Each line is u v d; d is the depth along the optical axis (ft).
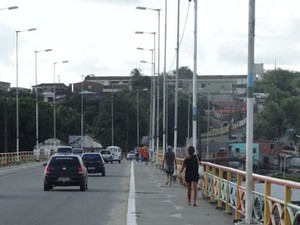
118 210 73.05
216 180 74.13
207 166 82.38
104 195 96.17
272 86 341.21
